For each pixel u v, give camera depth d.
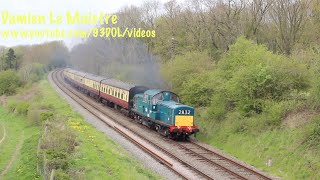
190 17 49.50
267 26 45.84
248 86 26.95
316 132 21.28
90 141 25.23
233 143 26.02
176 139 29.00
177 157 22.89
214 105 29.95
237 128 26.83
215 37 47.16
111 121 35.22
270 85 26.16
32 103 44.91
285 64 26.50
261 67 26.72
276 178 19.94
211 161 22.11
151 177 19.09
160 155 23.59
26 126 36.03
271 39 45.78
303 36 42.44
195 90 33.59
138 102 34.75
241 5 45.16
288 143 22.45
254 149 24.02
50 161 17.33
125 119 37.03
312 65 26.53
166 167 21.00
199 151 25.09
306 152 20.86
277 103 25.62
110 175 18.45
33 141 27.09
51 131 24.38
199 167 21.16
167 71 36.50
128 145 26.14
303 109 24.28
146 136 29.16
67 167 17.67
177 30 51.38
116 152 23.31
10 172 21.55
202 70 34.59
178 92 35.78
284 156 21.78
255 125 25.64
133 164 21.16
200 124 31.05
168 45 48.38
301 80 26.45
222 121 29.19
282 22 43.12
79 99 51.47
